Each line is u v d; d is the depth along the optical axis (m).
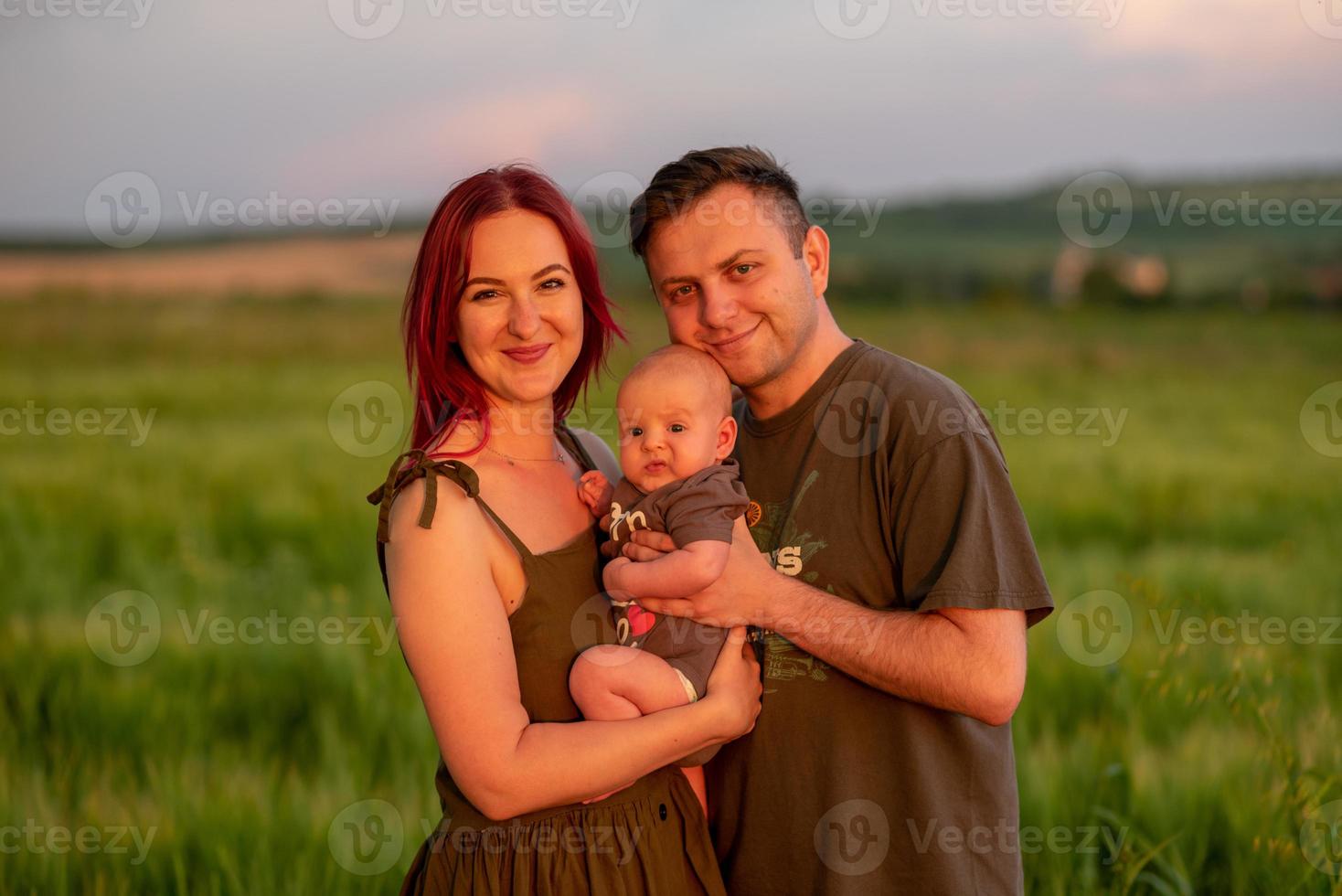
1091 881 3.16
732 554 2.14
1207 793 3.43
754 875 2.19
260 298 39.12
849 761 2.10
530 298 2.13
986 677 1.96
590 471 2.50
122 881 3.34
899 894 2.08
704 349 2.28
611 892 2.03
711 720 2.06
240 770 3.96
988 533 2.00
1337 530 8.20
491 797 1.97
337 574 6.81
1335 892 2.81
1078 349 25.83
